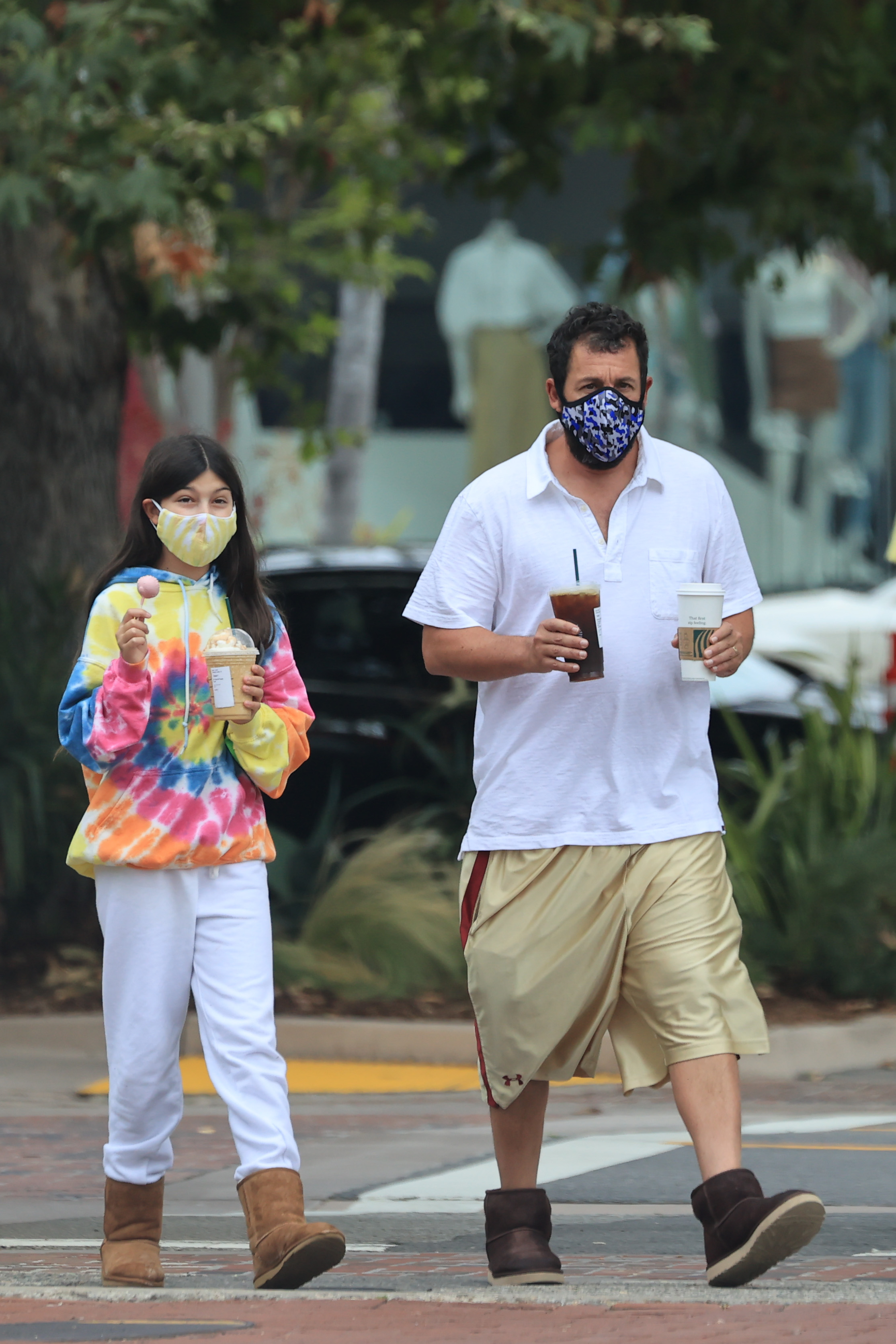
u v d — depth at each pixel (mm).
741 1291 17031
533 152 47625
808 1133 29094
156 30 38125
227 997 17156
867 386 97750
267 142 40531
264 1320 15891
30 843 42406
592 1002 17609
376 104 58844
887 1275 18953
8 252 43219
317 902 41656
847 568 98250
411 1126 30641
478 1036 18000
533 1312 16250
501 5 39188
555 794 17578
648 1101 33375
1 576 43688
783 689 48906
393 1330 15523
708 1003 17203
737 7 43156
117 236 37781
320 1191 25172
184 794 17250
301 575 46344
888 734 43656
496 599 18016
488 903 17734
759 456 97500
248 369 56781
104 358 44031
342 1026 36594
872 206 45781
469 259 94062
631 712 17609
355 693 45531
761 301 96312
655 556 17797
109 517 44438
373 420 97375
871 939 39781
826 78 45031
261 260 67562
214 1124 30891
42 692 42219
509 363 94188
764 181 44719
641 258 45562
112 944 17344
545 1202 18219
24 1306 16656
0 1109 32219
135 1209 17984
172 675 17266
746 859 40844
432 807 44719
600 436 17359
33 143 35969
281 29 42125
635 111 43844
